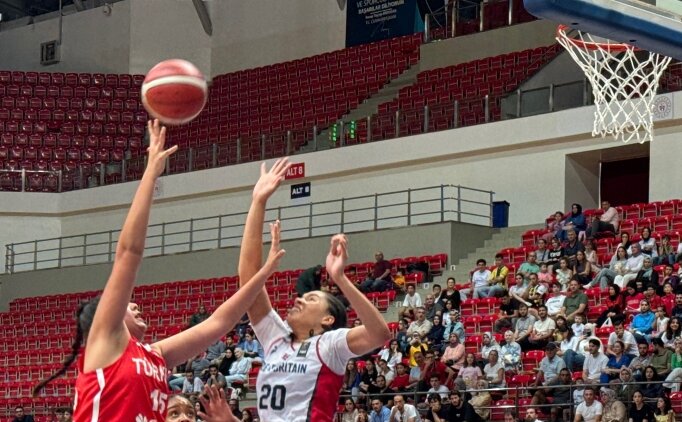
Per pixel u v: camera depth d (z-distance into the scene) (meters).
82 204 32.66
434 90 29.98
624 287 18.88
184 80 4.91
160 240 31.59
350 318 20.67
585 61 12.59
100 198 32.31
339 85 33.41
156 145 4.59
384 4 34.00
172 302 27.64
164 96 4.89
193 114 4.99
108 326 4.51
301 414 5.16
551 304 18.88
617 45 12.52
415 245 25.09
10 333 29.38
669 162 23.66
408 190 25.69
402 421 16.28
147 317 27.14
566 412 16.00
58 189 33.28
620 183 25.67
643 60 12.76
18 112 35.69
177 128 35.00
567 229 21.39
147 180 4.54
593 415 15.24
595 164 25.91
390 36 33.78
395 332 20.62
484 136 26.22
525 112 25.77
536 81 25.91
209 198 30.84
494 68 29.30
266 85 34.91
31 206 33.06
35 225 33.22
